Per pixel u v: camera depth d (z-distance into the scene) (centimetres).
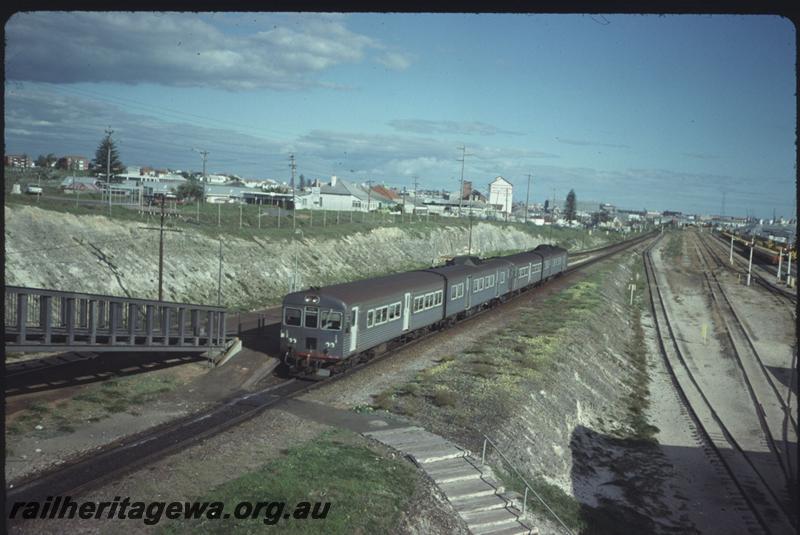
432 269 4009
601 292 6481
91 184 9600
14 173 9444
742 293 7619
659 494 2372
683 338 5350
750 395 3812
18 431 1827
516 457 2105
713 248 14550
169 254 4716
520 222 15588
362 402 2328
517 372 2933
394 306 3091
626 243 15488
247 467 1620
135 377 2517
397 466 1764
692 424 3250
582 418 2950
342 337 2612
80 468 1550
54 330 2083
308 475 1583
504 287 5075
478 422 2239
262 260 5556
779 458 2800
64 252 4006
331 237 7119
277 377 2680
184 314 2677
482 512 1662
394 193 16462
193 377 2600
